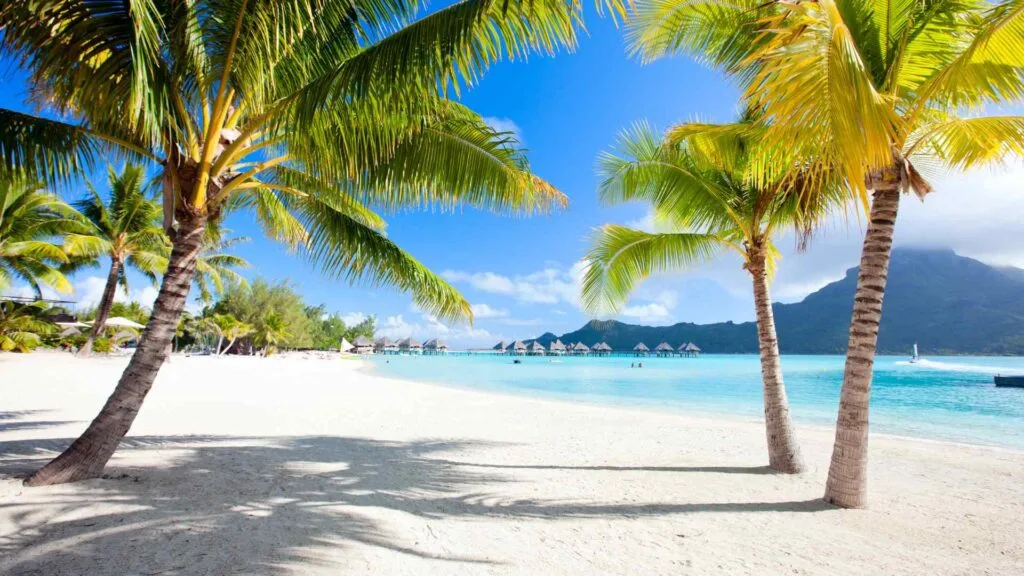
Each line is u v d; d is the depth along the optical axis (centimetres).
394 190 530
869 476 599
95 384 1341
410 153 501
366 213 707
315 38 445
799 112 245
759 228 622
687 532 380
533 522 395
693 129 543
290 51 392
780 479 556
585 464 626
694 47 559
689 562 324
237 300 5028
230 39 394
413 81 350
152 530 316
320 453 632
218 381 1758
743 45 527
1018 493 520
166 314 444
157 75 353
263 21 360
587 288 738
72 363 1997
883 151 228
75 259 2209
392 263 625
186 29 375
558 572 298
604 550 339
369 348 10412
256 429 809
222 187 457
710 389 2373
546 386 2555
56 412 873
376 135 433
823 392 2205
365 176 516
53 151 438
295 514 369
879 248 452
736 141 570
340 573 272
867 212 221
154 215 2173
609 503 454
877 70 443
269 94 446
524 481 531
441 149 506
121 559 272
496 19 316
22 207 1716
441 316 687
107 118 407
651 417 1135
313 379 2178
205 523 335
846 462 458
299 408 1129
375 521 366
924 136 423
